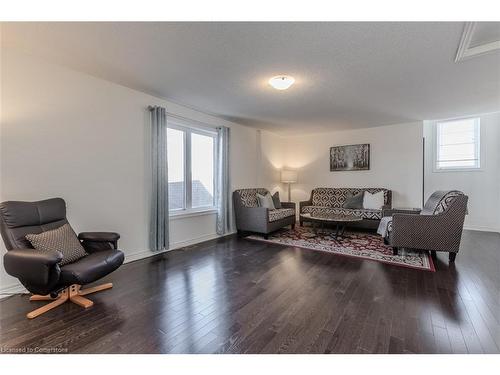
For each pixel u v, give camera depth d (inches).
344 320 75.9
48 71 103.2
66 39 85.9
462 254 140.3
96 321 75.6
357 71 109.7
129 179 133.6
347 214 196.1
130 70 110.3
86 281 80.3
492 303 85.4
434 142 217.5
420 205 203.5
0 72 91.8
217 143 188.9
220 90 133.3
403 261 129.0
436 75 114.0
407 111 173.5
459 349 62.6
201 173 181.5
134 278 108.8
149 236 142.5
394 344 64.6
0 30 80.5
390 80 119.7
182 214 161.9
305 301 88.0
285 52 93.4
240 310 82.0
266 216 181.2
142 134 139.3
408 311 80.7
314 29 79.1
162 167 144.2
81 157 114.3
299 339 67.1
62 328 72.1
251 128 225.0
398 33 81.1
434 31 80.0
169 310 82.0
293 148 267.4
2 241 92.4
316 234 193.6
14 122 95.2
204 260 133.4
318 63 102.0
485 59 98.4
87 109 115.9
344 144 238.2
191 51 93.1
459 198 127.0
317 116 186.5
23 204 88.4
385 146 217.8
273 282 104.3
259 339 67.1
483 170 199.8
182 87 129.6
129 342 66.0
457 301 87.0
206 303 86.7
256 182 232.4
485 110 172.4
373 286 99.9
